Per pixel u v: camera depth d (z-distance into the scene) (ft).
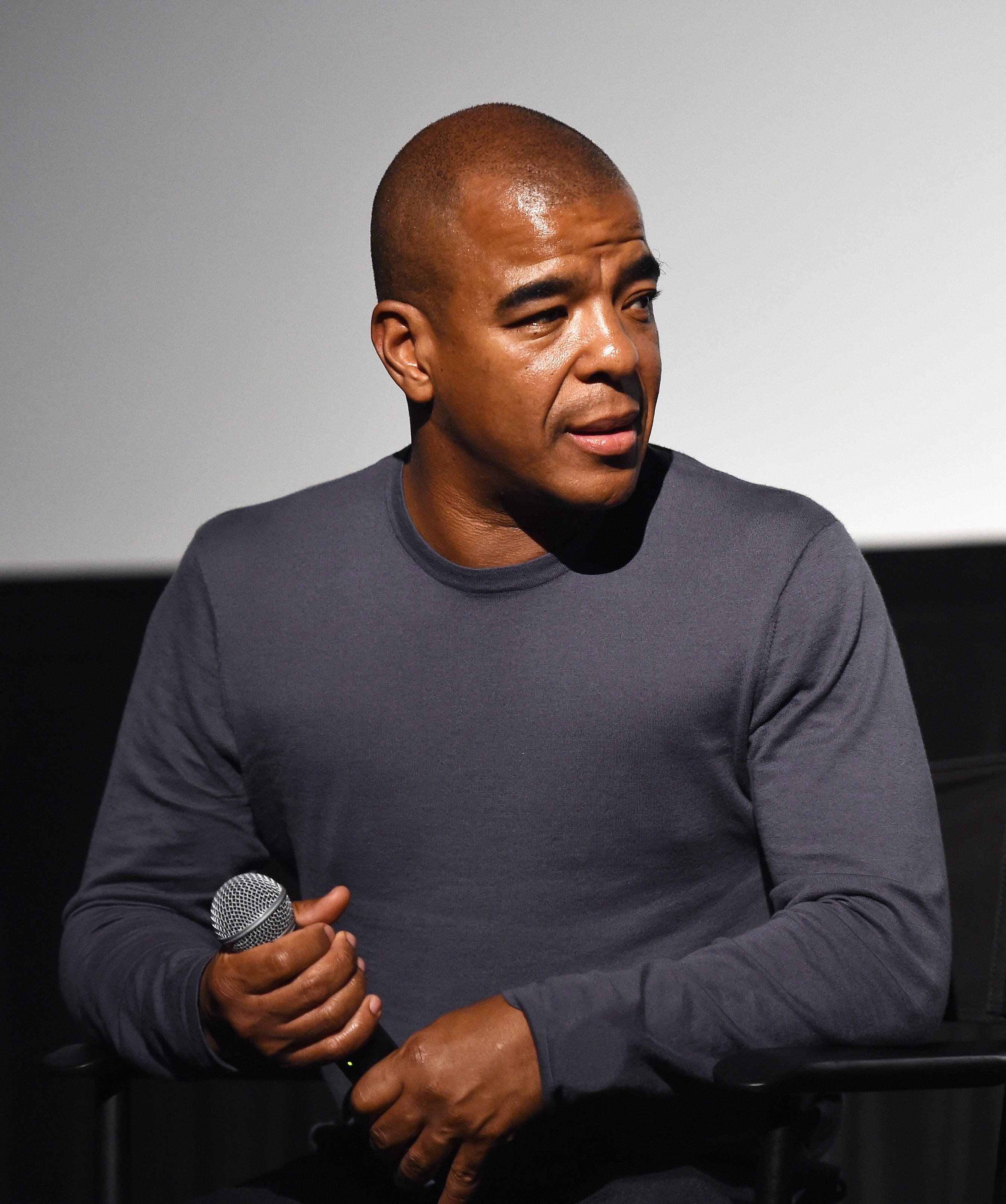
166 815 16.83
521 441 14.14
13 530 25.98
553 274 13.71
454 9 24.07
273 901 13.85
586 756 14.99
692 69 23.62
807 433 23.82
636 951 15.28
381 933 15.66
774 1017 13.53
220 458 25.29
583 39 23.85
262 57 24.66
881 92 23.04
